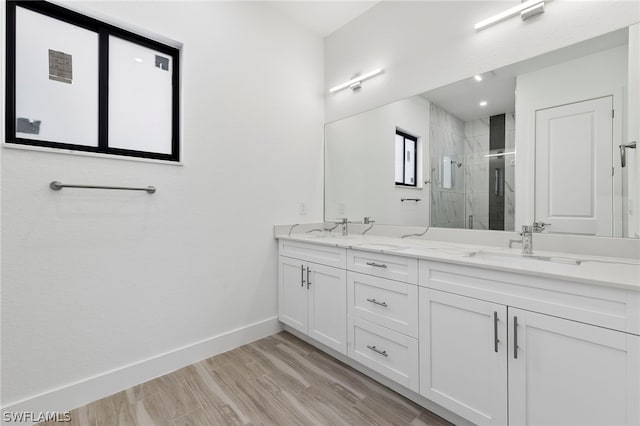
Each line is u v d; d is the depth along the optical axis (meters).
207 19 2.02
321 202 2.81
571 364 1.03
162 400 1.56
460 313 1.32
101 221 1.60
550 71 1.55
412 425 1.38
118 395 1.61
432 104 2.05
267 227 2.38
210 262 2.04
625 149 1.35
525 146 1.64
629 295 0.91
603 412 0.97
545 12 1.56
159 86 1.88
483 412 1.24
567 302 1.03
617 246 1.37
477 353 1.26
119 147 1.73
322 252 2.04
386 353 1.63
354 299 1.81
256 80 2.30
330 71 2.78
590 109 1.44
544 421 1.09
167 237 1.84
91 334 1.57
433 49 2.04
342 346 1.89
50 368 1.45
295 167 2.59
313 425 1.38
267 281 2.39
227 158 2.13
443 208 2.01
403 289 1.54
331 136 2.78
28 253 1.39
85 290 1.55
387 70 2.33
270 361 1.97
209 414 1.46
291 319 2.31
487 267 1.21
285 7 2.42
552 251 1.55
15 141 1.40
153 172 1.78
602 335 0.96
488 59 1.78
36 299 1.41
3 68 1.34
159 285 1.81
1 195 1.32
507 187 1.72
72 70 1.57
